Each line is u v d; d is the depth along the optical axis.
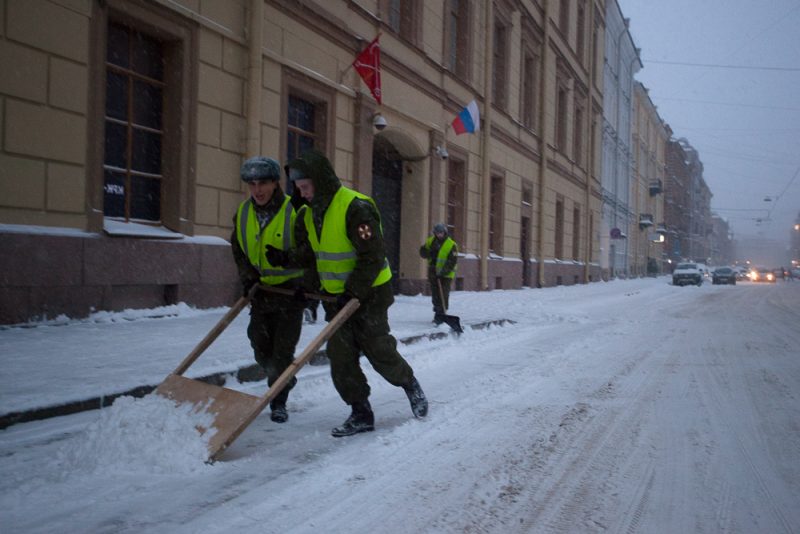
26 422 4.17
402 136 14.70
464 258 17.81
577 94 30.17
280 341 4.46
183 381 4.03
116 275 8.13
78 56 7.68
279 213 4.24
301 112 11.98
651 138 57.81
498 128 20.27
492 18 19.41
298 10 11.15
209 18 9.48
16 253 6.98
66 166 7.59
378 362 4.37
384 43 13.78
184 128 9.16
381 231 4.15
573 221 30.48
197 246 9.32
